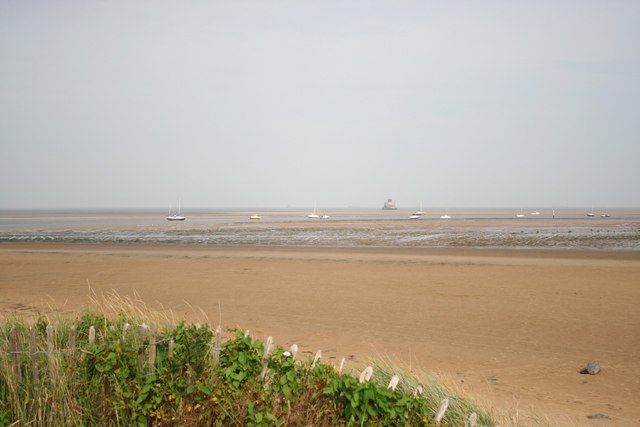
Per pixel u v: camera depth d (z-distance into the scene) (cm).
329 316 1412
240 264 2653
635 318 1380
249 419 470
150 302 1625
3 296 1688
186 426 470
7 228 7562
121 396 489
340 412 476
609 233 5672
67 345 593
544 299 1653
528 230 6494
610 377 905
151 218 14625
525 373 925
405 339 1166
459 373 923
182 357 515
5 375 524
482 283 1988
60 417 493
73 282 2023
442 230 6500
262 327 1284
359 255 3156
